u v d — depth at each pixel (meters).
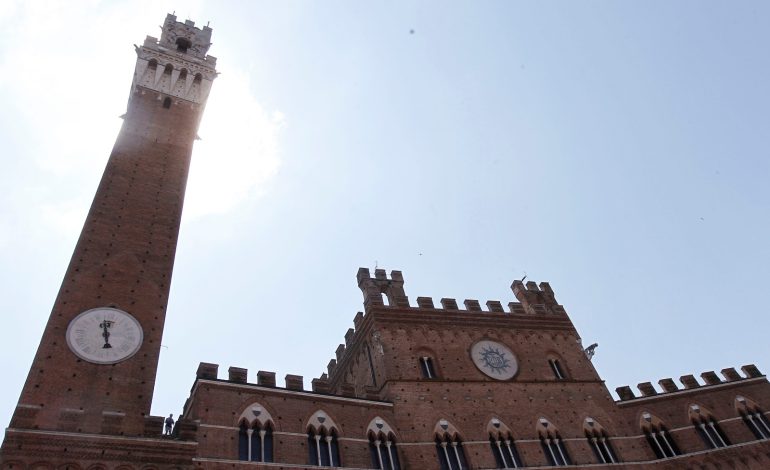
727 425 59.78
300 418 47.09
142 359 43.94
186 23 87.38
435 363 58.69
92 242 49.97
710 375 65.88
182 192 59.56
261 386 47.56
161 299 48.88
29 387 38.56
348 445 47.31
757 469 55.62
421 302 65.25
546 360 63.59
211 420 43.19
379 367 57.16
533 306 70.56
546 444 54.09
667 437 58.41
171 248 53.50
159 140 64.06
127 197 55.59
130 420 39.78
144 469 37.47
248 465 41.78
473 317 65.31
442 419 52.88
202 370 46.59
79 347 42.41
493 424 53.91
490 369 59.88
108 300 46.38
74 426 37.91
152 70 73.56
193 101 72.62
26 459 34.91
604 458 54.72
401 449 49.22
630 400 61.12
